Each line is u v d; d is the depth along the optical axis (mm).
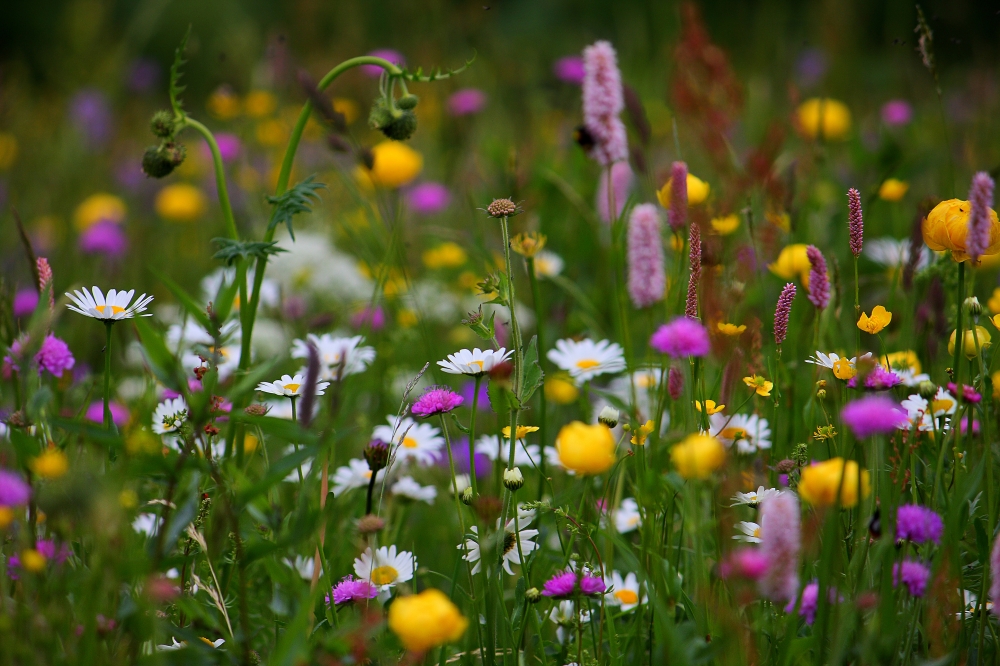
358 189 3666
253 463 2959
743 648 2689
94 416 2955
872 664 2686
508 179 3416
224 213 2930
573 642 2809
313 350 2689
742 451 2885
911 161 3467
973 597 2777
